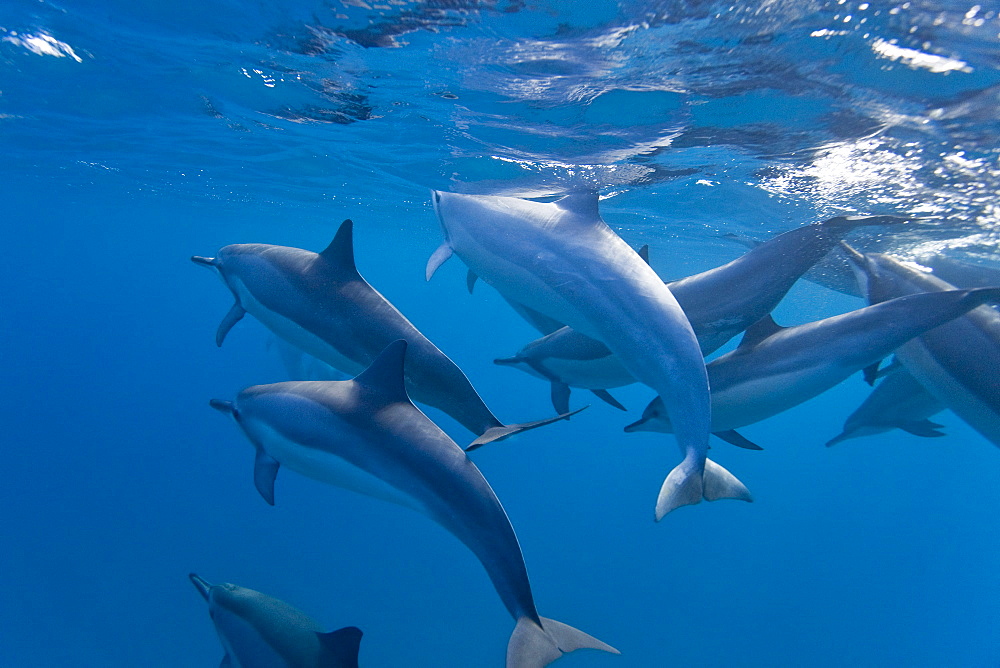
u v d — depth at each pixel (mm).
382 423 3455
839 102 6738
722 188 11516
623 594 23859
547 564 25281
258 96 9789
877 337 3617
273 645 4828
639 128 8672
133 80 9656
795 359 3822
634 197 13266
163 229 42562
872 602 26625
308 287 4402
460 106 8812
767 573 27562
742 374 3965
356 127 10836
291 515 27297
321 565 23281
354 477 3520
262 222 31453
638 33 5781
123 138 14141
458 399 3914
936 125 6805
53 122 13070
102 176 21188
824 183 9828
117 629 19359
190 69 8906
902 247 11648
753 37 5535
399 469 3314
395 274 70312
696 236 17266
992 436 4180
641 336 3293
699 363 3088
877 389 5746
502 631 20422
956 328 4219
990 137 6891
